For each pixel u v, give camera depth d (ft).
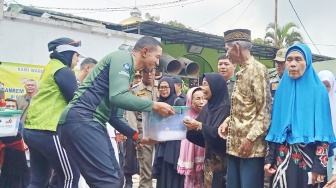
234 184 11.32
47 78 12.30
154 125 11.23
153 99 18.95
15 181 14.12
